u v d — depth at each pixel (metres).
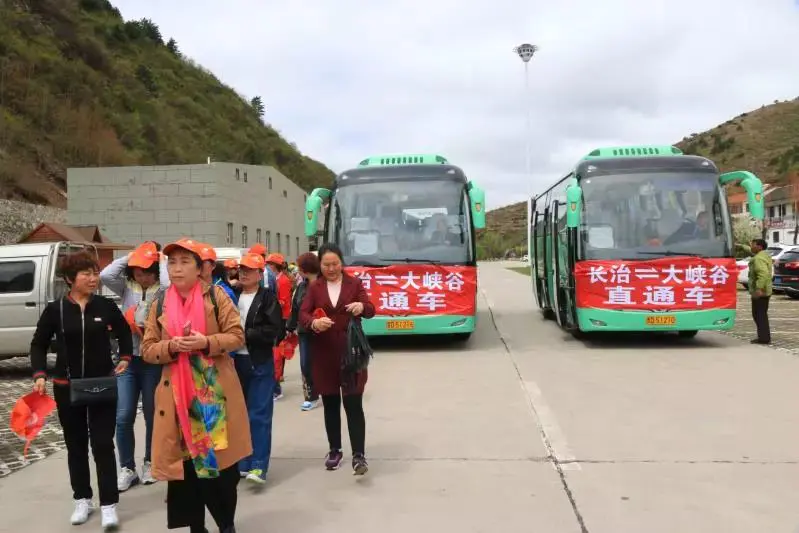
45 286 11.52
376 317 12.09
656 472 5.48
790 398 8.00
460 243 12.29
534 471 5.60
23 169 34.91
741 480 5.26
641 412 7.45
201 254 4.26
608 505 4.82
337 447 5.84
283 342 8.35
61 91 48.72
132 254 5.58
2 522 4.84
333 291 5.68
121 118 53.66
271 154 80.19
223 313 4.20
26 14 54.34
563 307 14.19
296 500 5.11
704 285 11.53
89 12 75.81
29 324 11.48
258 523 4.69
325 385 5.70
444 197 12.48
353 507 4.94
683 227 11.77
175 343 3.98
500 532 4.42
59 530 4.69
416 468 5.77
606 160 12.21
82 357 4.66
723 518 4.55
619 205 11.91
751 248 12.77
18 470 6.08
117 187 26.33
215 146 67.44
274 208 34.94
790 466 5.57
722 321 11.54
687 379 9.23
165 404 4.05
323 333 5.68
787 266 22.25
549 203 15.84
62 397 4.71
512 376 9.77
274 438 6.93
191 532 4.24
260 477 5.41
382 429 7.07
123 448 5.54
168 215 26.31
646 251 11.69
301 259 8.18
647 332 14.31
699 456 5.87
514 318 17.92
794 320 16.58
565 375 9.73
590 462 5.78
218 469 4.06
